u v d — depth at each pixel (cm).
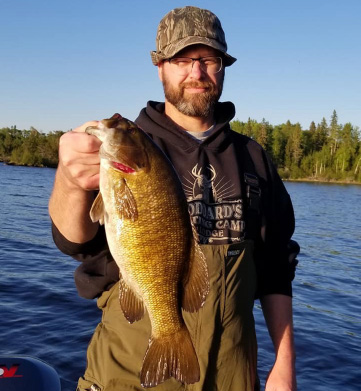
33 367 329
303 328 789
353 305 963
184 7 313
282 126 11319
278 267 321
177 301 236
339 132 10569
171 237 228
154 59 322
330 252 1680
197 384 265
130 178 219
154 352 233
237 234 288
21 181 4309
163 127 301
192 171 290
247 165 312
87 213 230
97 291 279
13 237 1488
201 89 302
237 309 279
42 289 888
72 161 208
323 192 6162
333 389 580
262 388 566
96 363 272
